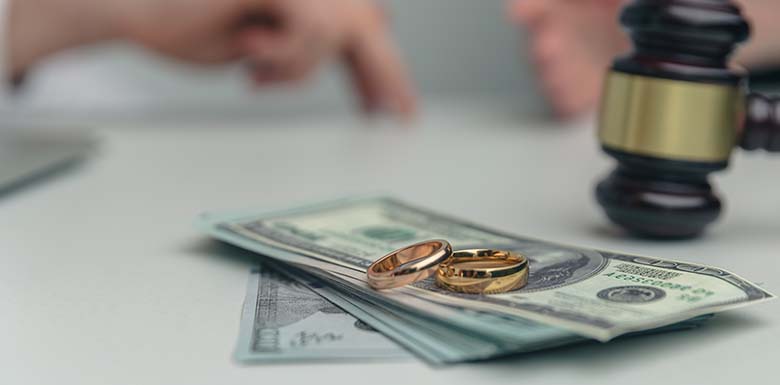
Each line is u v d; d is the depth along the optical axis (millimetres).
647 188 460
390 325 368
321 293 396
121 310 388
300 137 825
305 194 565
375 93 959
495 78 1276
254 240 433
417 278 382
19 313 385
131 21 855
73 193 557
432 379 343
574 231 490
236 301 396
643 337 372
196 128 876
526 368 350
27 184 568
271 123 940
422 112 1053
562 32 892
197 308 389
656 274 396
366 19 940
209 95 1179
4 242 461
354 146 764
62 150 640
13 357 355
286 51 857
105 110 1011
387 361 352
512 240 445
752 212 524
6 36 857
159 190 570
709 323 383
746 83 461
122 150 711
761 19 882
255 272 422
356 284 388
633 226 468
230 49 896
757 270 435
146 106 1090
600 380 345
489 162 674
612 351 362
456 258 409
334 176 616
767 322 384
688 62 448
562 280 393
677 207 457
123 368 349
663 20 444
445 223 468
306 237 440
